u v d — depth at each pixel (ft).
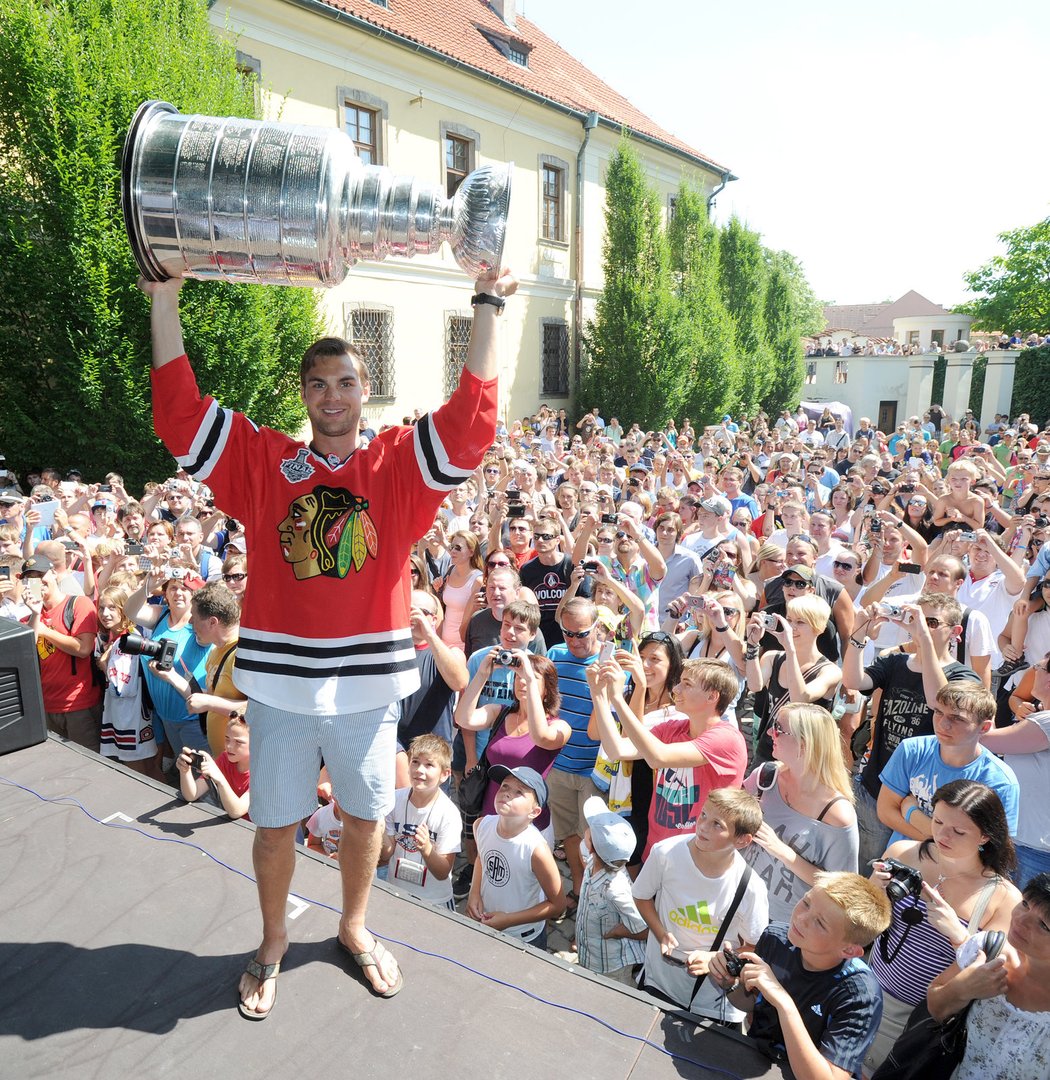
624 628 18.38
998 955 8.38
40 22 33.04
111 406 36.06
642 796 13.92
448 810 12.87
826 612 15.89
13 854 8.75
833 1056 7.75
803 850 11.21
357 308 54.54
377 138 54.80
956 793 9.86
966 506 24.99
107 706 17.35
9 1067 6.20
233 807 10.03
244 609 6.67
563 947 14.71
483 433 6.47
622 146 70.64
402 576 6.76
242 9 45.80
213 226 5.82
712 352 79.30
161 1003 6.82
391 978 7.08
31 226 34.45
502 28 70.59
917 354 117.19
